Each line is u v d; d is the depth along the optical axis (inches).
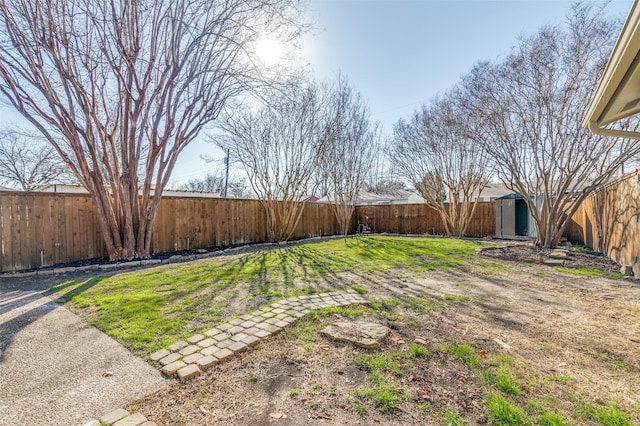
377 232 585.9
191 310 133.6
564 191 302.2
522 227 475.8
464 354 93.8
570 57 271.0
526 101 301.1
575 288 170.2
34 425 65.2
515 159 320.8
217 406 71.4
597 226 299.6
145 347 99.7
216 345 100.4
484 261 254.2
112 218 251.8
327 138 440.8
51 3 204.8
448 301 146.3
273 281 185.5
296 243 401.7
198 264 244.8
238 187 913.5
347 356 93.7
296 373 84.8
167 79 261.9
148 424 65.2
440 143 464.1
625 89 98.7
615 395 74.5
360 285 176.4
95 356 94.5
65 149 405.4
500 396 73.1
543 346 99.7
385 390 76.0
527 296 154.9
